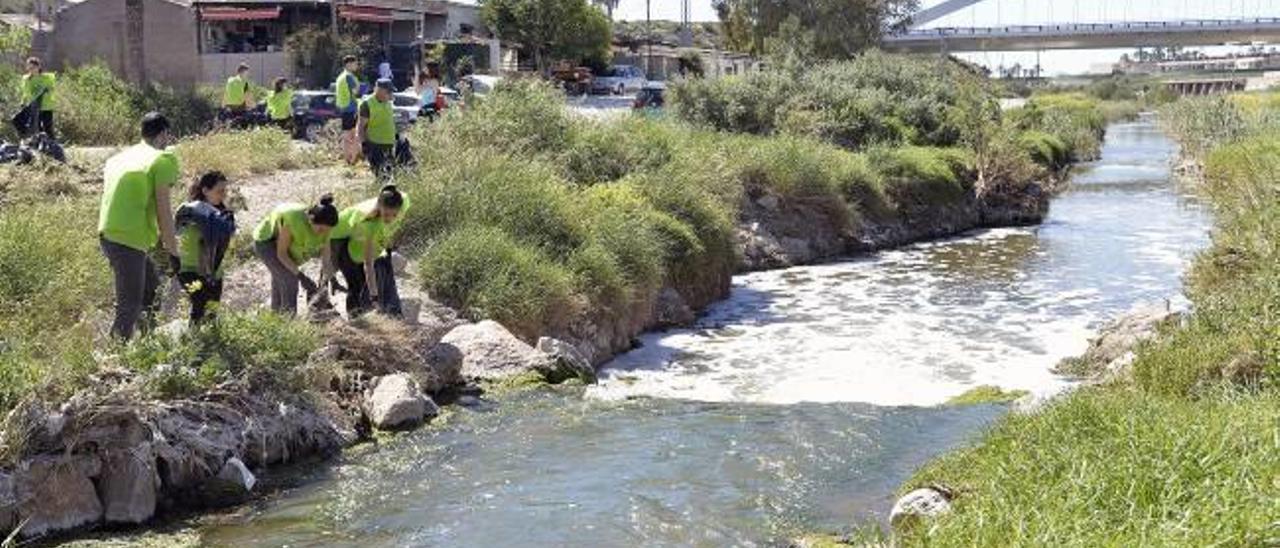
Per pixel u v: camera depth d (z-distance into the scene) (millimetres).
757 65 37406
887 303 17812
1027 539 5613
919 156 27609
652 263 15758
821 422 10352
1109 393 8664
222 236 10102
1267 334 9195
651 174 18953
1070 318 16406
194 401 8781
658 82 50656
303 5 43719
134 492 8000
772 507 8109
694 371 13266
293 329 10047
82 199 15141
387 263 11977
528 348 12320
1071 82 111375
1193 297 13336
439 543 7457
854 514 7969
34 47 39594
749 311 17297
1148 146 54062
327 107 29031
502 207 15141
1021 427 8086
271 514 8086
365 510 8102
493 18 51781
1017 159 29516
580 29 51688
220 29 42344
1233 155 27109
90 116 26125
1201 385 9086
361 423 10078
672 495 8336
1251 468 6164
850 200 24312
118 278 9320
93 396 8156
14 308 10031
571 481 8648
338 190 16750
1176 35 101250
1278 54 157500
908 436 9883
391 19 47000
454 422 10336
